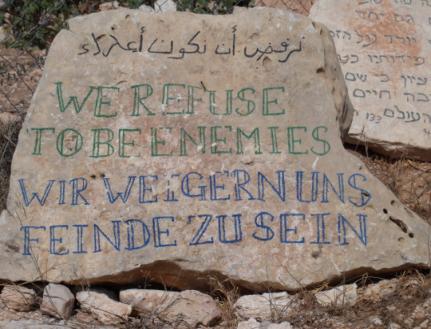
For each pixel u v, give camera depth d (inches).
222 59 114.9
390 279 109.0
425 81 137.5
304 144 111.3
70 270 107.1
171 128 112.0
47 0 153.6
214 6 149.9
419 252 108.0
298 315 104.8
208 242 107.4
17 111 137.7
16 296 106.3
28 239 108.3
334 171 110.3
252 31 115.6
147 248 107.0
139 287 109.0
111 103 113.3
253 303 106.0
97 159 111.0
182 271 107.0
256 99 113.3
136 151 111.3
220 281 107.7
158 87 113.8
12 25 154.6
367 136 133.0
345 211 108.8
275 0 149.1
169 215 108.3
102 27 116.3
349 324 103.4
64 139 112.0
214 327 105.8
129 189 109.7
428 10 142.0
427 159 134.6
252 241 107.7
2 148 127.3
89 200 109.4
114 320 105.2
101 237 108.0
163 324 105.1
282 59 114.6
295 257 107.2
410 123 134.2
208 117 112.4
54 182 110.3
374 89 136.0
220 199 109.0
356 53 137.9
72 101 113.5
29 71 148.3
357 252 107.6
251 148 111.0
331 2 140.6
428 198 126.5
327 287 107.5
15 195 110.0
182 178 109.9
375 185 110.1
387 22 140.1
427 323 102.4
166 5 148.9
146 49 115.4
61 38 116.1
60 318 105.1
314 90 113.6
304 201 109.1
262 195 109.3
